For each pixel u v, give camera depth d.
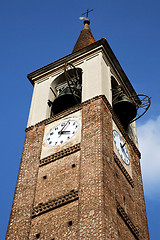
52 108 47.56
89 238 32.25
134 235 38.00
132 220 38.81
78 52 50.09
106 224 33.06
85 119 42.12
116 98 47.75
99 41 49.31
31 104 48.41
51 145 41.94
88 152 38.78
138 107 47.94
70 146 40.53
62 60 50.66
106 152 38.94
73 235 33.31
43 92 49.12
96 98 43.62
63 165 39.28
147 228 41.19
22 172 40.69
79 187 36.28
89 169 37.25
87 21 61.34
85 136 40.41
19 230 35.91
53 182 38.34
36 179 39.47
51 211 36.16
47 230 34.88
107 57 49.62
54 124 44.12
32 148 42.59
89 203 34.62
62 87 49.81
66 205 35.81
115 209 35.88
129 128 49.06
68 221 34.53
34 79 51.38
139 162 46.66
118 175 39.94
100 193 34.94
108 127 41.84
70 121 43.19
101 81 45.69
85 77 47.12
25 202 37.88
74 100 46.59
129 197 40.38
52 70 50.88
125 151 44.09
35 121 45.84
